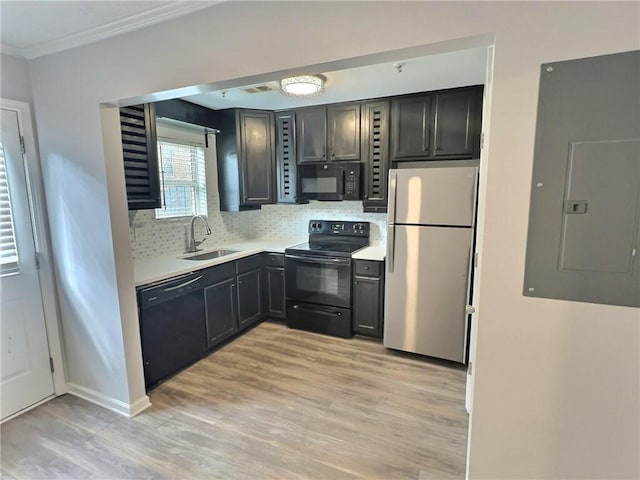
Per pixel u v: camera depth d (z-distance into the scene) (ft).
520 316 4.18
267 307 12.44
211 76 5.44
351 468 5.90
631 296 3.76
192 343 9.37
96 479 5.74
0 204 6.96
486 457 4.58
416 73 8.27
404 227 9.48
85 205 7.07
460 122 9.58
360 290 10.75
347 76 8.47
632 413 3.94
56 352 8.04
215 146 12.51
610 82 3.54
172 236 11.23
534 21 3.69
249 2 5.01
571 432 4.18
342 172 11.13
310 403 7.73
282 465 5.98
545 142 3.82
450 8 3.99
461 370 9.18
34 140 7.39
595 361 3.98
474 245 8.77
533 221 3.98
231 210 12.26
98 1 5.19
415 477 5.71
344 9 4.48
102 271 7.16
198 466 5.97
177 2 5.26
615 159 3.62
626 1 3.40
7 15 5.52
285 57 4.90
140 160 8.29
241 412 7.45
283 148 12.07
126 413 7.39
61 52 6.72
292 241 13.69
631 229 3.67
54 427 7.04
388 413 7.36
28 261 7.45
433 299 9.40
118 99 6.35
